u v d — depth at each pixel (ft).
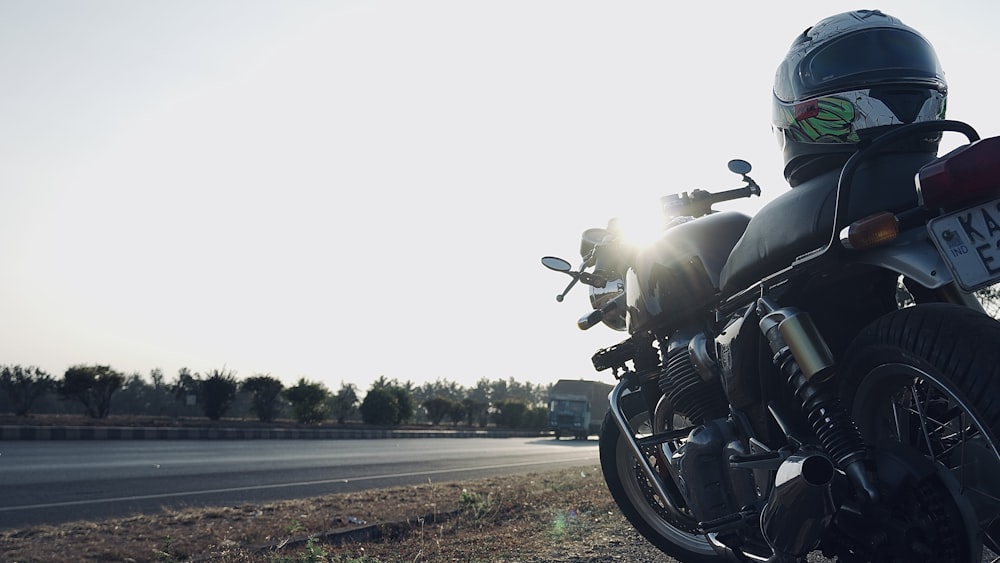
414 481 35.70
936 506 7.00
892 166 7.77
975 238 6.59
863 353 7.63
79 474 37.58
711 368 9.61
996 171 6.38
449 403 180.86
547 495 24.40
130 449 59.26
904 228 7.29
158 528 20.26
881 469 7.38
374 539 18.02
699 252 10.24
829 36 8.60
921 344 6.92
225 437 88.79
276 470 42.09
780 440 8.88
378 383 161.38
